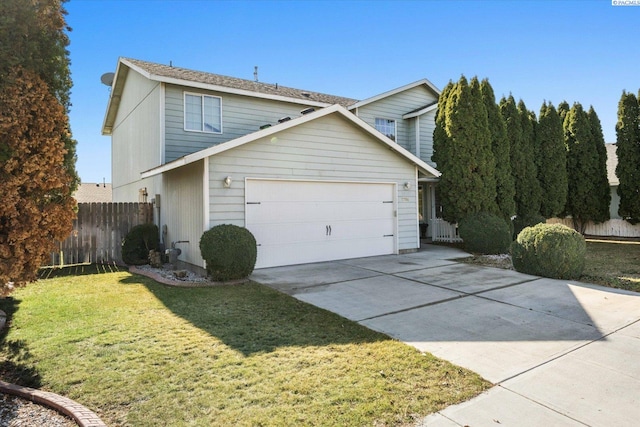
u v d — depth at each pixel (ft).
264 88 46.19
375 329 15.53
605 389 10.48
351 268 29.66
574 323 16.06
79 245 34.88
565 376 11.26
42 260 13.76
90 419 8.92
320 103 46.37
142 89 42.42
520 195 48.55
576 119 57.72
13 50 12.48
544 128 53.57
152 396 10.20
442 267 29.91
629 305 18.70
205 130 39.04
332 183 33.50
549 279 25.02
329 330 15.42
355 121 33.40
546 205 53.01
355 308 18.58
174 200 33.19
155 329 15.60
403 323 16.26
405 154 37.06
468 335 14.75
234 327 15.84
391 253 37.35
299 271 28.45
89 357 12.81
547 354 12.86
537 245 26.12
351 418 9.10
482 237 36.70
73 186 14.90
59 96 14.39
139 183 43.83
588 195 57.47
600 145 58.08
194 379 11.17
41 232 13.50
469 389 10.52
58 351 13.34
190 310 18.38
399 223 37.91
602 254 38.24
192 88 38.29
